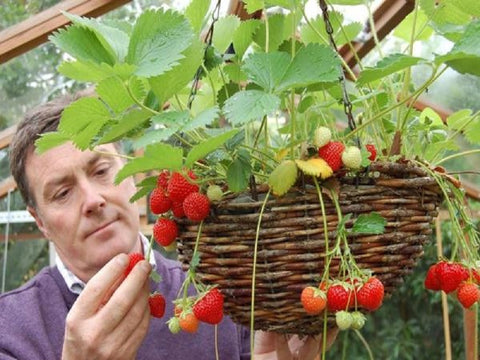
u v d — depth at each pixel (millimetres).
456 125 1135
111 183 1501
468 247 910
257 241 812
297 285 832
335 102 993
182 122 783
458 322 4820
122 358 1083
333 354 4848
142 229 3633
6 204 3756
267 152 923
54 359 1540
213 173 890
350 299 785
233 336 1648
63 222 1482
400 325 4855
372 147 920
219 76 1080
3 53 2557
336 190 814
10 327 1559
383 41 2799
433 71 824
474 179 3512
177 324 881
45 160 1456
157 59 788
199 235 845
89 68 803
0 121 3166
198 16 938
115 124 856
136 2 2725
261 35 1024
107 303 1049
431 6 945
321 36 984
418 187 857
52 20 2537
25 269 4223
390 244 852
